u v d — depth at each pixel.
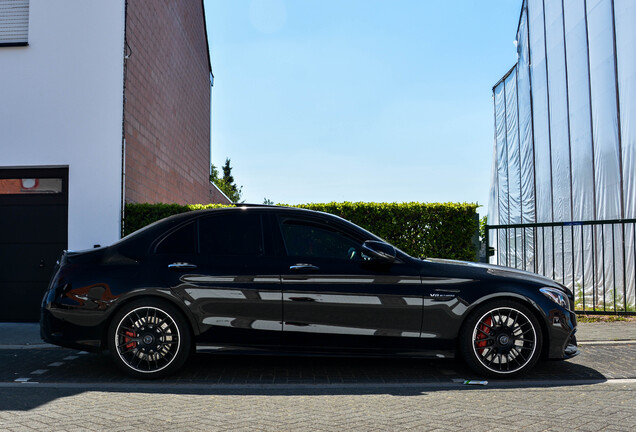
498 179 20.56
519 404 4.38
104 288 5.32
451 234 9.02
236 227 5.62
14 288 9.38
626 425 3.74
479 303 5.38
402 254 5.58
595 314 9.02
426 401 4.50
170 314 5.31
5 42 9.74
